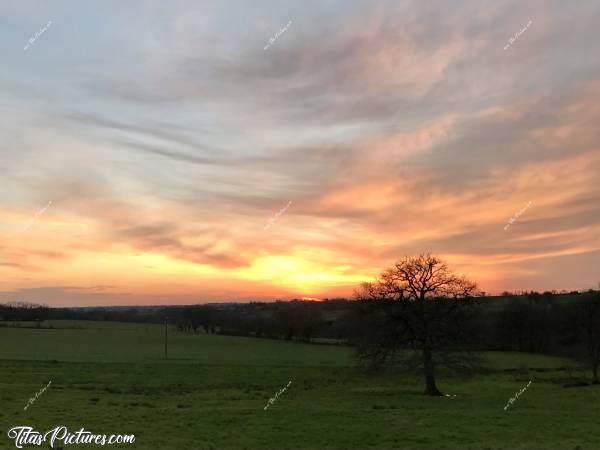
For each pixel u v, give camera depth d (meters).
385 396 50.75
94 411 36.81
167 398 45.69
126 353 92.25
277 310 135.88
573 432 32.81
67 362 72.88
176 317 170.75
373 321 51.84
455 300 51.28
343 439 30.08
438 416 37.81
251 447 27.95
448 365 50.34
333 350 107.81
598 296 74.56
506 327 113.44
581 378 72.31
